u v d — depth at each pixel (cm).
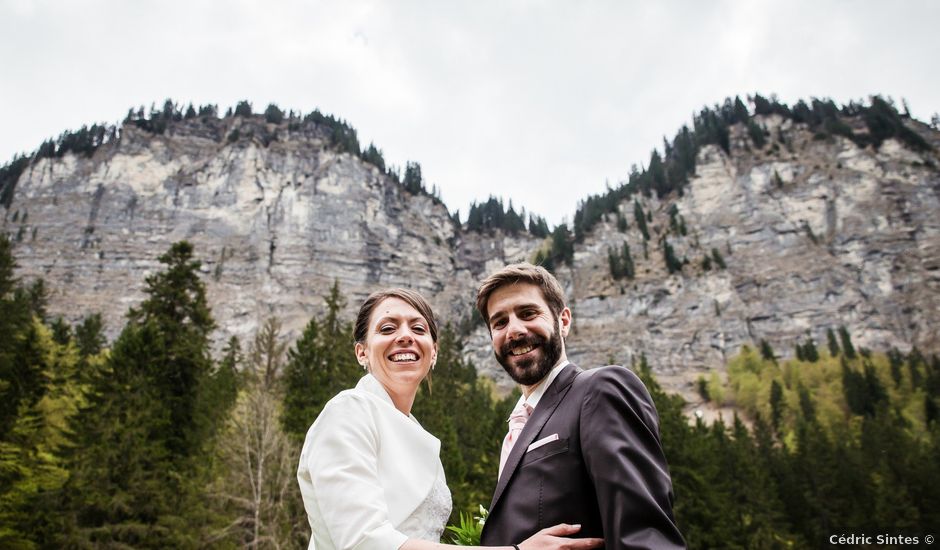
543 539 190
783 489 4903
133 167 17200
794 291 15225
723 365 13825
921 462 5128
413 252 17988
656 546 167
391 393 276
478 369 13575
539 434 234
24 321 2775
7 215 16038
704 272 15688
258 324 13762
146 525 1753
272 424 2131
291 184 17275
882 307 14700
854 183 17312
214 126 19725
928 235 15612
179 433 2130
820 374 11925
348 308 15162
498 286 282
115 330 13112
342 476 208
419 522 229
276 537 1783
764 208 17512
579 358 14262
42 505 1753
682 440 3547
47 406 2439
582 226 18812
